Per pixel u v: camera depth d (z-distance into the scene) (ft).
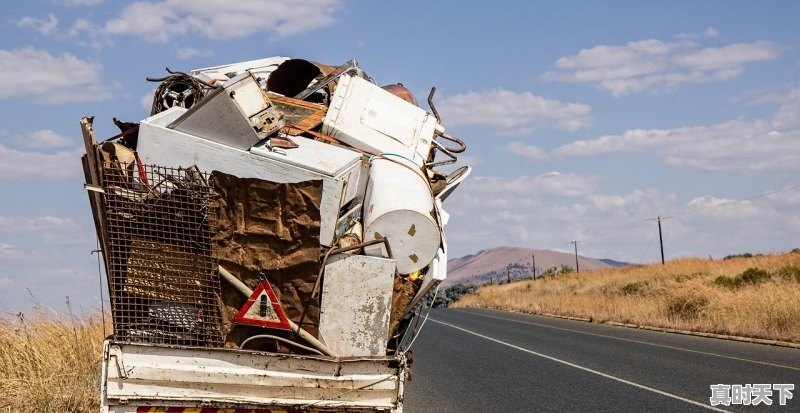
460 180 29.14
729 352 56.49
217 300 20.62
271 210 20.72
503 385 41.91
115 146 21.36
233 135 21.36
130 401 19.66
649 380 42.19
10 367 34.86
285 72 30.19
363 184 23.03
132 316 20.59
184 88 27.55
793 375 42.80
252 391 20.16
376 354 20.84
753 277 114.21
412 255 22.44
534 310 133.90
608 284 162.71
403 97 32.04
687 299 92.94
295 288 20.65
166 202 20.63
